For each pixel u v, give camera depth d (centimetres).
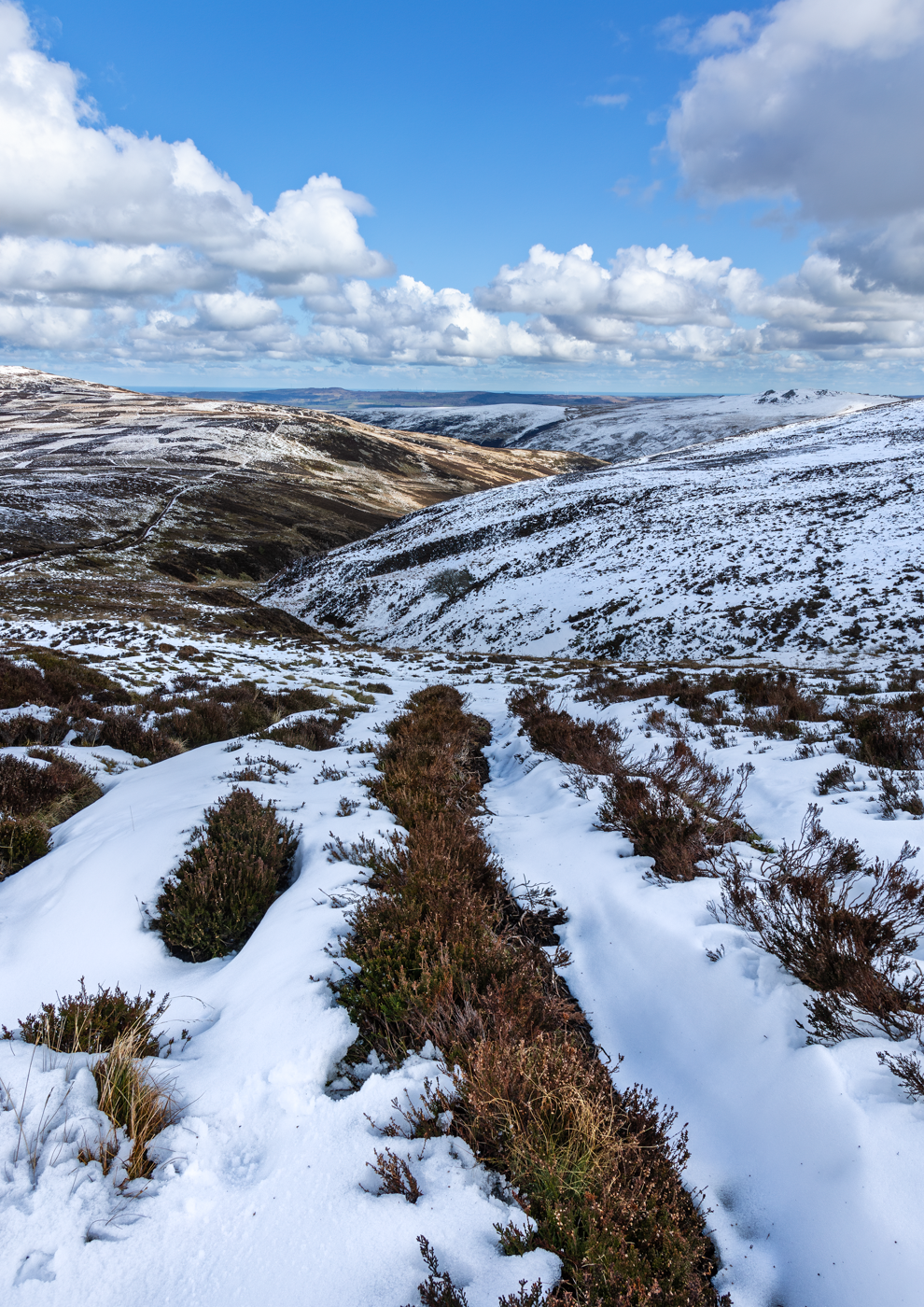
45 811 653
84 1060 268
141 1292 184
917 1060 250
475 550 6488
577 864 527
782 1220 222
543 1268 199
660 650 3238
